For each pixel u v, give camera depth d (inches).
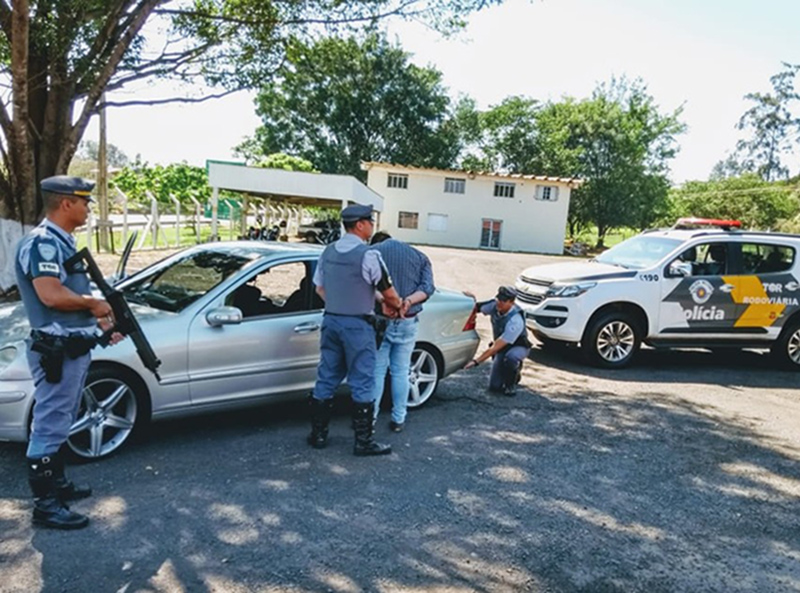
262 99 1973.4
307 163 1893.5
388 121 2082.9
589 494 158.6
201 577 111.7
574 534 136.7
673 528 142.9
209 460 164.4
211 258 197.3
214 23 409.7
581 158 1987.0
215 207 707.4
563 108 2012.8
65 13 319.3
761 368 332.5
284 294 192.1
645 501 156.5
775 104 2397.9
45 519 124.8
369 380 171.2
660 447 197.2
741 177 2272.4
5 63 352.5
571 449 190.2
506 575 118.6
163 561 116.1
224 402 178.4
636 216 1955.0
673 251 310.3
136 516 132.3
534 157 2010.3
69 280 121.1
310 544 125.3
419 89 2032.5
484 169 2146.9
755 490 167.6
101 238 689.0
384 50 1929.1
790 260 321.1
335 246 170.9
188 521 131.5
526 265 959.0
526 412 225.6
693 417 231.9
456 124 2150.6
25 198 336.2
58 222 121.0
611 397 253.8
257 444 177.6
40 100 347.6
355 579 114.0
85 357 125.3
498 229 1546.5
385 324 178.1
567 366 306.8
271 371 184.4
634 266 315.9
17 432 147.2
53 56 329.7
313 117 2052.2
